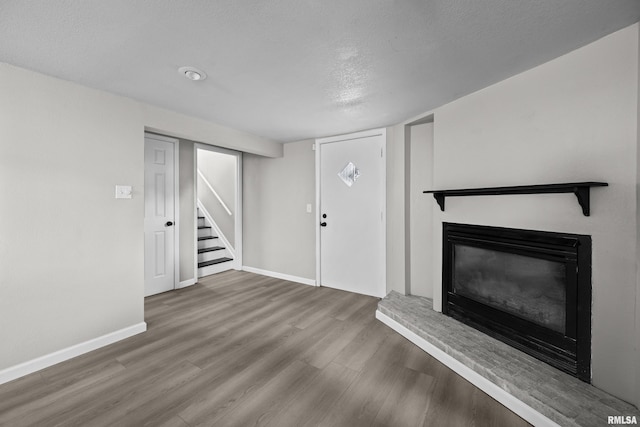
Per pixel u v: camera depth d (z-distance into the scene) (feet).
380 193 10.94
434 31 4.73
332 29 4.66
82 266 6.98
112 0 3.95
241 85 6.91
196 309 9.89
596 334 5.06
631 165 4.65
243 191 15.39
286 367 6.44
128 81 6.70
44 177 6.39
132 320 7.91
